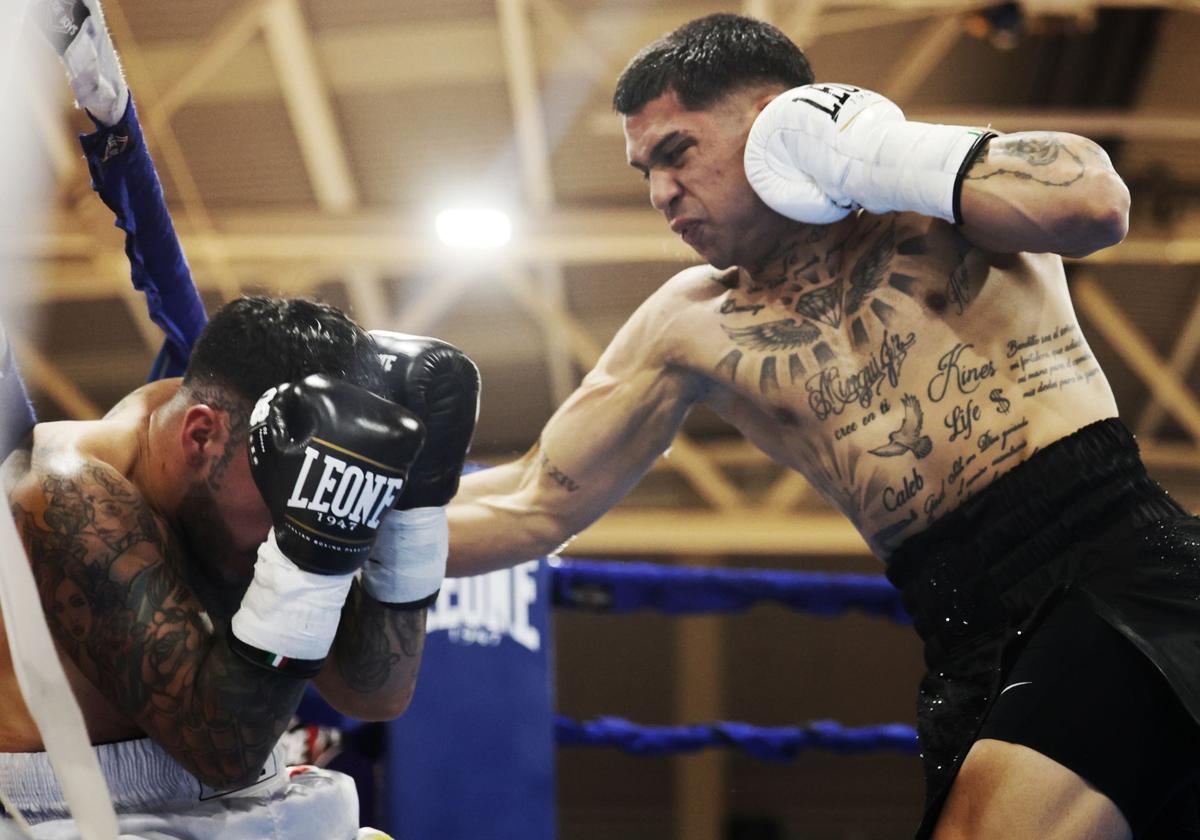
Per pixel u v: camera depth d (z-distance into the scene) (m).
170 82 7.57
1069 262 9.23
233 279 8.91
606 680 11.67
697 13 7.52
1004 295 1.67
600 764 11.55
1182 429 10.48
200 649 1.33
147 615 1.33
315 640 1.34
